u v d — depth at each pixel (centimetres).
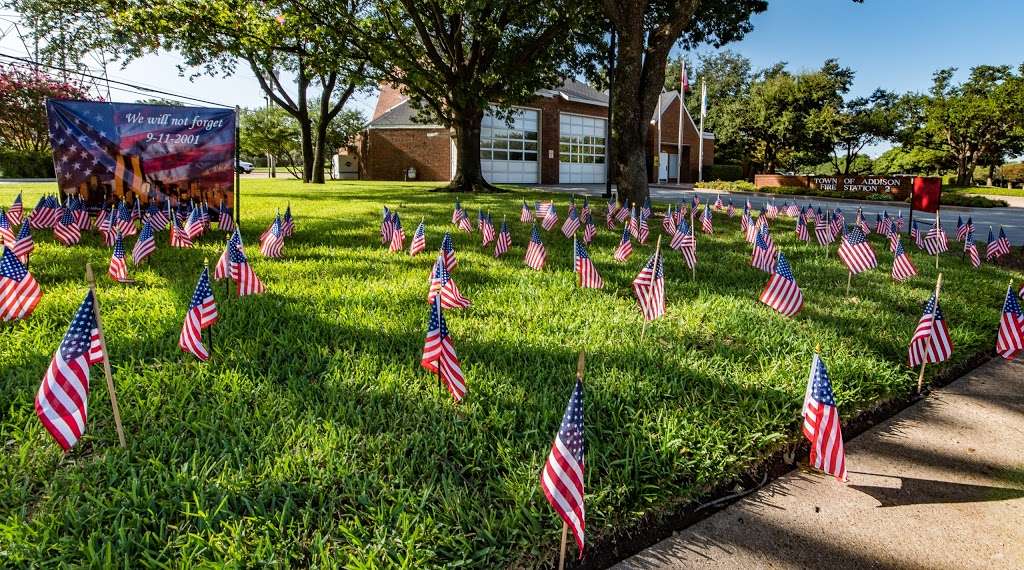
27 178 2970
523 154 3353
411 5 1767
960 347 443
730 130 4266
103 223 766
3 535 209
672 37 1223
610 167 1838
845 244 577
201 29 1592
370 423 293
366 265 652
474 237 906
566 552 220
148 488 241
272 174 4553
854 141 4050
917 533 239
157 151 870
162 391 321
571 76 2164
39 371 338
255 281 452
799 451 300
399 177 3428
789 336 442
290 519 225
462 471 259
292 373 350
